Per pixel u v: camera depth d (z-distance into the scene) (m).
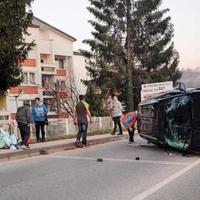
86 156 14.20
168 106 14.14
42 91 59.47
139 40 51.06
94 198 8.01
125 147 16.50
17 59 21.02
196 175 10.15
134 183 9.33
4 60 20.30
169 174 10.34
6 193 8.70
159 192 8.38
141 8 50.22
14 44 19.88
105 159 13.27
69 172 11.02
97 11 51.34
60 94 45.22
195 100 13.35
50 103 49.47
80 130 17.16
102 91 47.78
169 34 51.31
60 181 9.80
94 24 51.41
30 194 8.52
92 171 11.05
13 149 15.77
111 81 50.03
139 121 16.52
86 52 52.69
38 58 61.28
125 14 50.72
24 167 12.30
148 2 50.12
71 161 13.09
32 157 14.65
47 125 20.38
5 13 19.34
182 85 14.70
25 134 15.62
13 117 33.41
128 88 48.88
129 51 49.94
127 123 17.67
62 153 15.45
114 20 50.97
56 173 10.93
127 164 12.10
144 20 51.00
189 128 13.40
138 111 16.75
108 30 50.94
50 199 8.04
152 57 50.97
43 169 11.72
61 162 12.97
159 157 13.38
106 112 33.81
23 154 14.70
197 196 8.03
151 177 10.01
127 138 20.89
